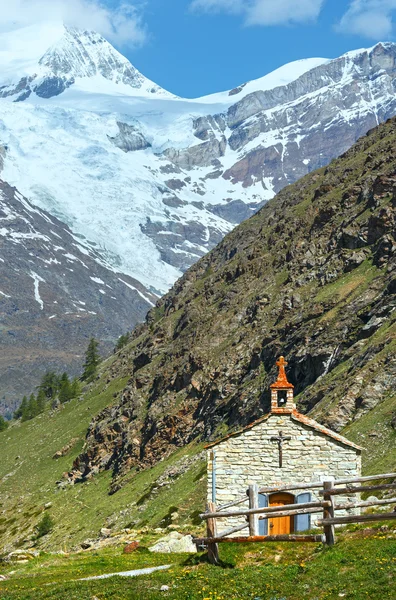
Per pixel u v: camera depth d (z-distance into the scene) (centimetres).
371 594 3459
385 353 13488
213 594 3753
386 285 16575
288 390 5591
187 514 13812
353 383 13125
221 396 18512
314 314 17562
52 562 6400
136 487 17588
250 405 16762
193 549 6300
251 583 3834
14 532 19788
